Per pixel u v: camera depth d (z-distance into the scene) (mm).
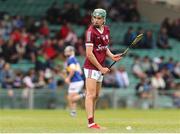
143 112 72375
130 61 94062
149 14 105750
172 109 81875
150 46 98125
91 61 36781
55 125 41625
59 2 106750
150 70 89125
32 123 44812
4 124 43250
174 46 101125
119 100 81562
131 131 33250
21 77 81312
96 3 103188
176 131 33969
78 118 54906
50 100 79062
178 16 106000
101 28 37312
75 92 60344
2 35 94188
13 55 89688
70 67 60219
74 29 100438
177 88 87312
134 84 89125
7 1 105938
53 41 91250
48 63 85875
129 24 103688
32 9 104938
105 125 40812
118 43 100562
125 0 105250
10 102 78562
